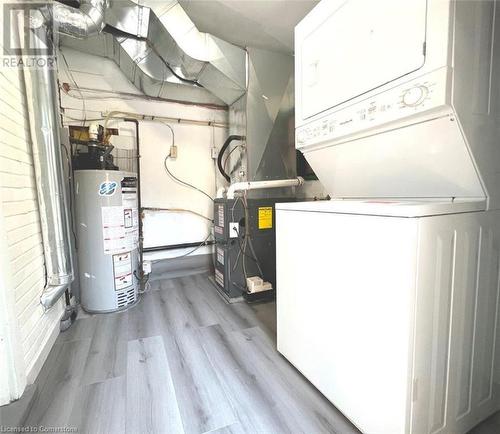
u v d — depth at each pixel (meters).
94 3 1.56
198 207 3.19
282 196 2.70
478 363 1.04
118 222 2.15
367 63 1.04
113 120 2.73
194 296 2.48
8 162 1.31
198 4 1.96
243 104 2.55
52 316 1.69
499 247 1.05
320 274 1.14
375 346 0.90
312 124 1.37
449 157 0.97
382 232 0.86
